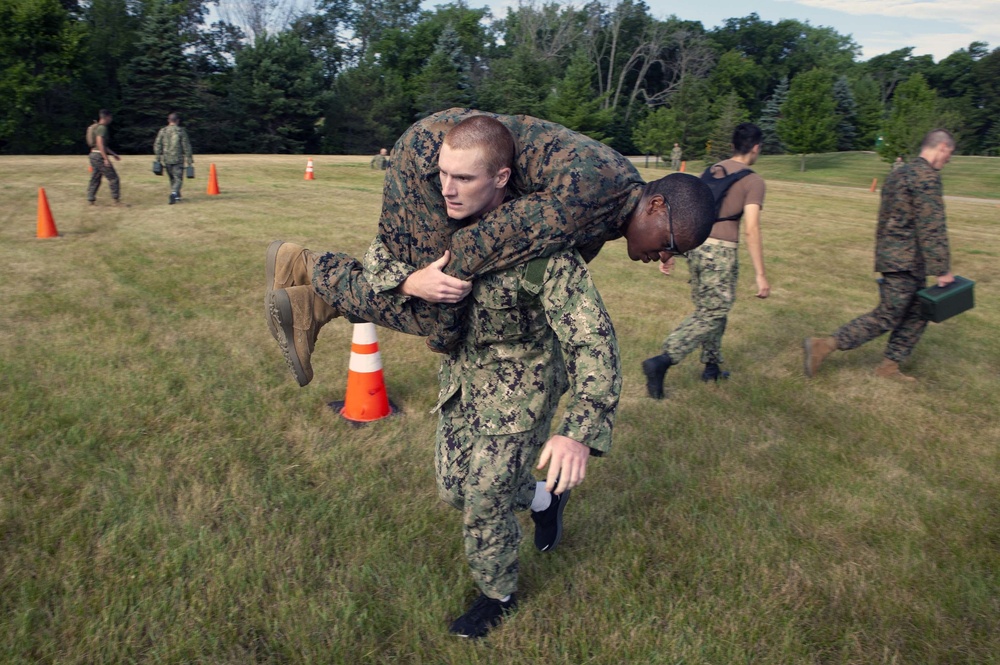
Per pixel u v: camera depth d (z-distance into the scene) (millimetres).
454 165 1853
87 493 3119
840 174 47812
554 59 71438
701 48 76688
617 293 7871
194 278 7254
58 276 7086
